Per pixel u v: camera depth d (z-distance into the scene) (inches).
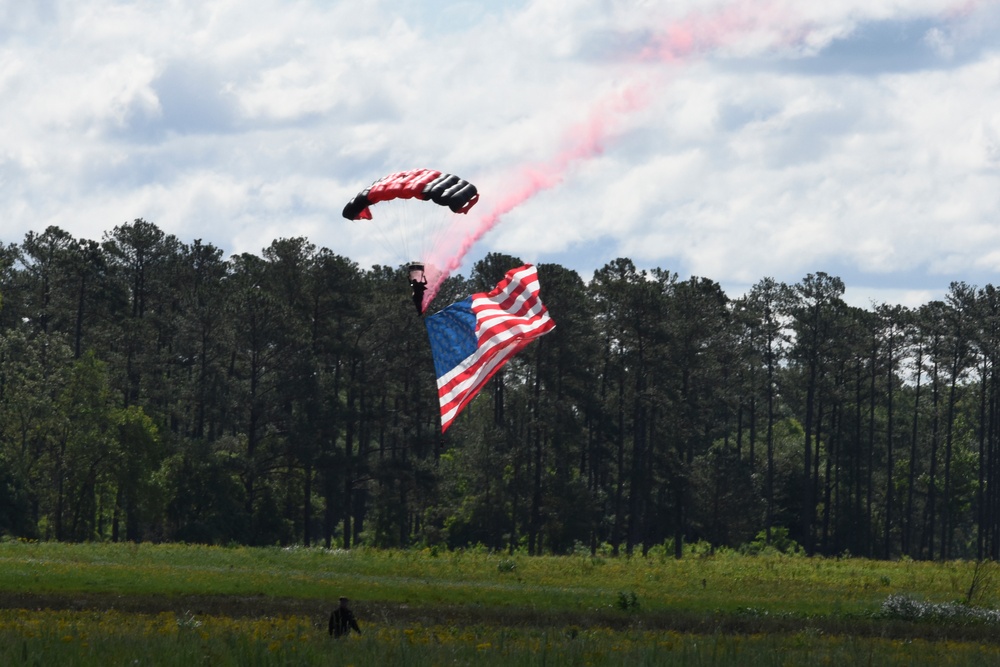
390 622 2783.0
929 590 4082.2
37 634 2074.3
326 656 1742.1
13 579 3575.3
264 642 1830.7
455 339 2289.6
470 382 2258.9
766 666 1808.6
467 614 3034.0
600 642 2079.2
